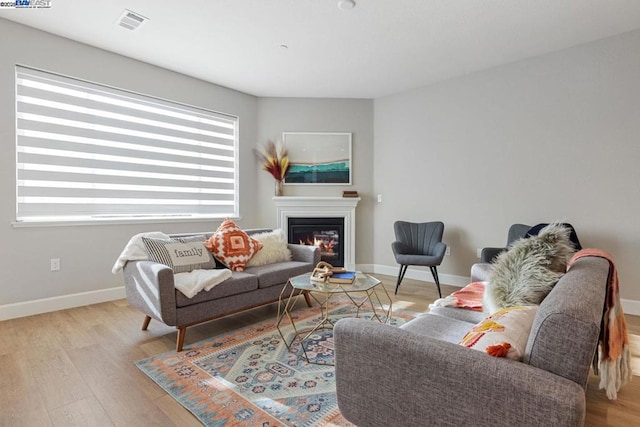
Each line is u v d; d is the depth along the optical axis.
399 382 1.12
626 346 1.69
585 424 1.60
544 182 3.60
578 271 1.32
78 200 3.39
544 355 0.92
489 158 3.97
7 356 2.21
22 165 3.06
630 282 3.14
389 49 3.44
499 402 0.92
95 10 2.76
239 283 2.69
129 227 3.66
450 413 1.01
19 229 3.00
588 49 3.31
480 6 2.69
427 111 4.46
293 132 4.93
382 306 3.07
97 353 2.27
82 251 3.34
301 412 1.65
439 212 4.39
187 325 2.36
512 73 3.77
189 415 1.62
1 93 2.90
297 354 2.28
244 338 2.54
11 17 2.88
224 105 4.52
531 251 1.62
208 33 3.12
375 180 5.00
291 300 3.56
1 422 1.56
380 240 4.98
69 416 1.61
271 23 2.94
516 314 1.25
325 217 4.88
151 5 2.69
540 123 3.61
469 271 4.16
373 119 5.00
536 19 2.88
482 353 1.01
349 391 1.25
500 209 3.90
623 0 2.61
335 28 3.02
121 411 1.65
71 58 3.26
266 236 3.43
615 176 3.20
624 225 3.16
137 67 3.70
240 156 4.72
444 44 3.33
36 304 3.06
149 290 2.36
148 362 2.14
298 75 4.12
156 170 3.96
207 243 3.00
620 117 3.16
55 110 3.23
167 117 4.04
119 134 3.66
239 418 1.60
